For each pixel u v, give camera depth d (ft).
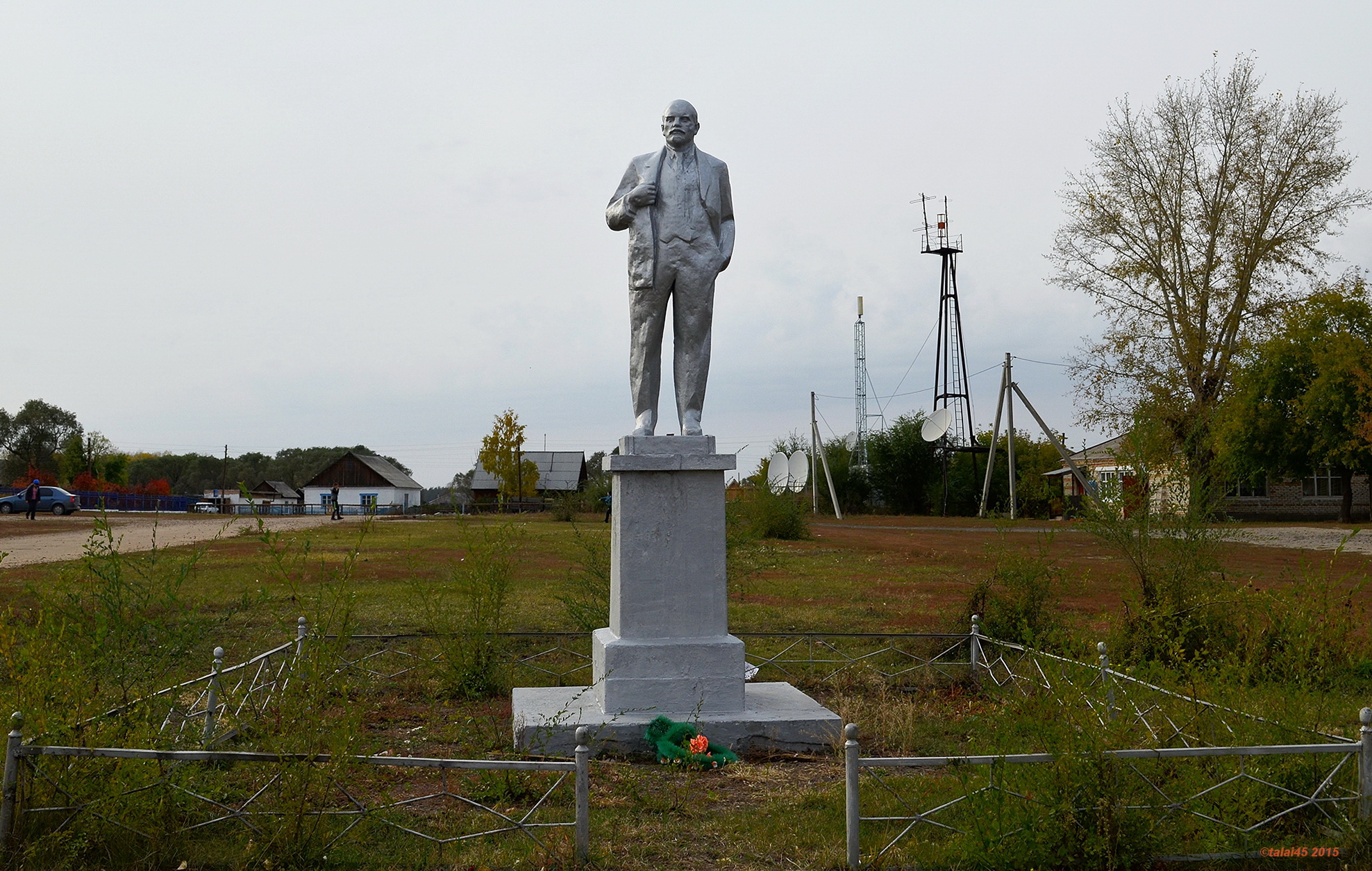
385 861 14.73
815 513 162.91
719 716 22.07
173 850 14.66
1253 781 15.49
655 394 24.06
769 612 43.88
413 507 204.74
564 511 135.33
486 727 23.41
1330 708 19.88
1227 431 119.34
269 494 293.02
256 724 18.13
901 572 63.21
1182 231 109.50
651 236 23.50
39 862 13.88
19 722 14.48
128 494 230.27
